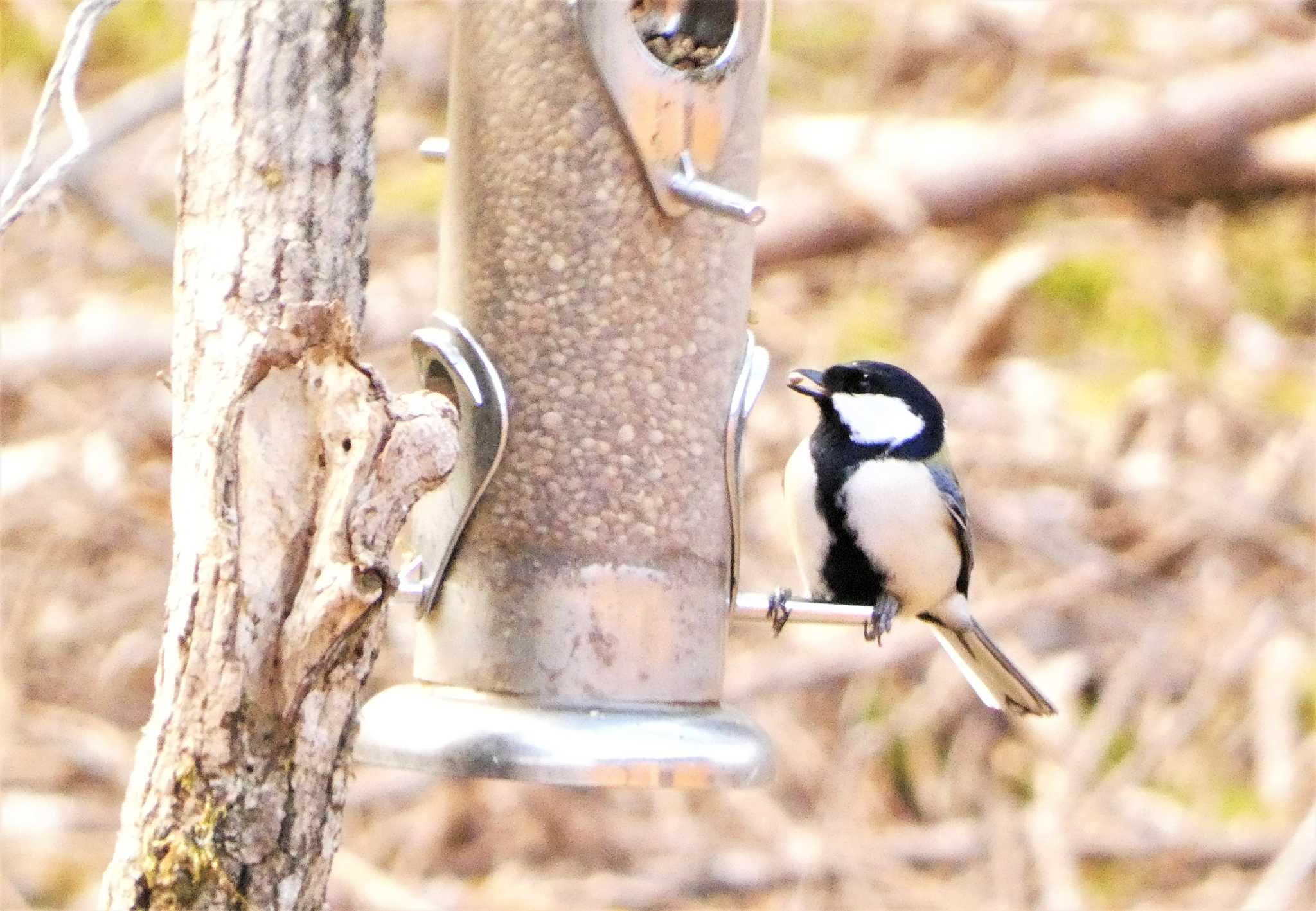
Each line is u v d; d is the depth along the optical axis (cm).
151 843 477
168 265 1502
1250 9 1814
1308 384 1588
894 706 1335
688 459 673
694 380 675
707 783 615
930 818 1281
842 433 806
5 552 1348
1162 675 1361
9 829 1210
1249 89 1714
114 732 1281
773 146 1698
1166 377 1556
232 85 501
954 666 1346
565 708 639
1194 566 1420
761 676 1329
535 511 658
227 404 478
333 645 473
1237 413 1534
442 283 691
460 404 662
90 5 522
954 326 1596
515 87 667
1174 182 1745
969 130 1719
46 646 1315
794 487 809
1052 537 1423
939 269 1655
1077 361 1596
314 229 499
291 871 482
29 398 1441
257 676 477
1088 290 1658
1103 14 1827
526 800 1283
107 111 1448
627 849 1263
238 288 493
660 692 659
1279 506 1444
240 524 476
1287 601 1394
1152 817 1266
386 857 1249
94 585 1342
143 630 1325
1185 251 1709
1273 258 1716
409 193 1614
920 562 789
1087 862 1249
